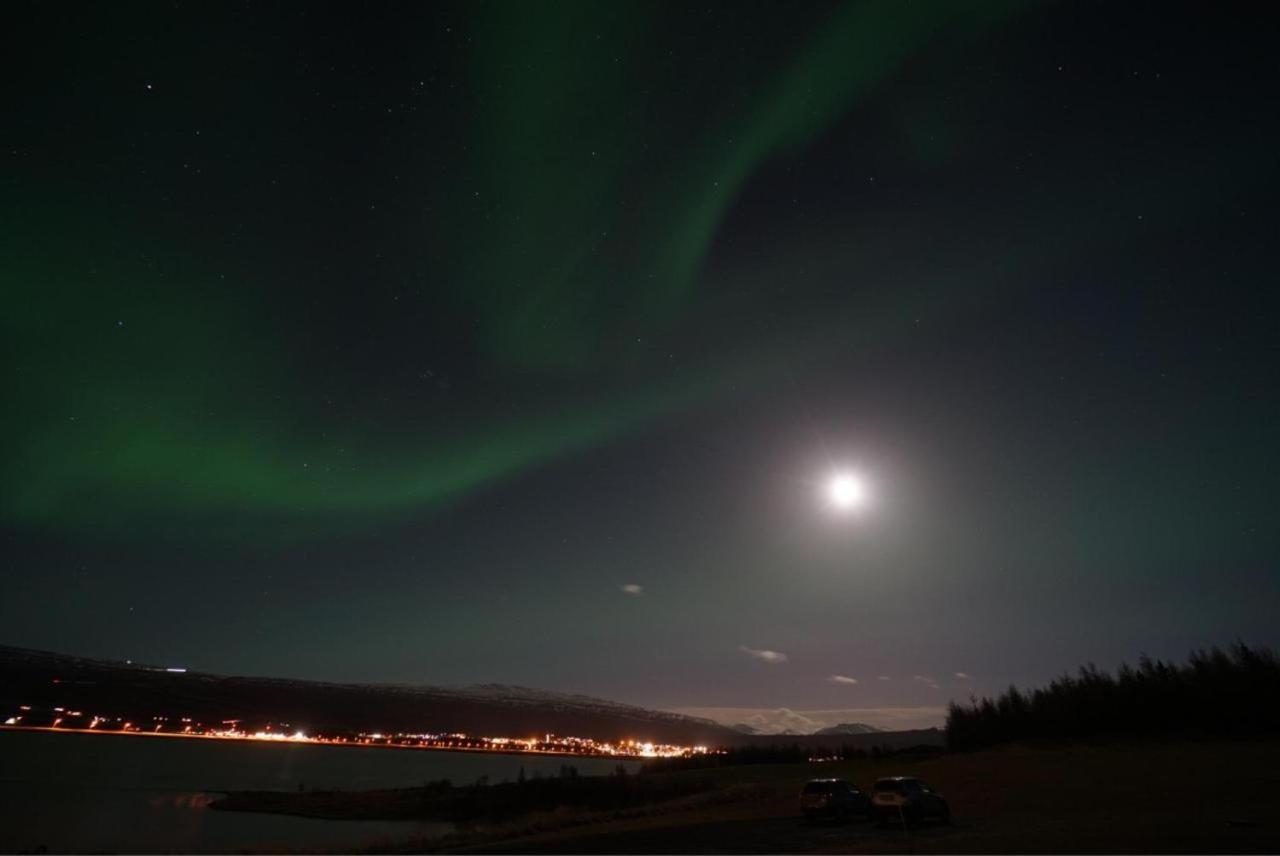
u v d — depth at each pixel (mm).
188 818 69438
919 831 25203
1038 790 34938
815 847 22094
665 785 61531
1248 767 35688
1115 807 28188
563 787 67938
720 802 43438
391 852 28547
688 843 24562
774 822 30984
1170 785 32469
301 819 69375
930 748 72438
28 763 122875
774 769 66062
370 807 74375
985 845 19891
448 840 32875
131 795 88500
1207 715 50031
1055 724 56094
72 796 84938
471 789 77625
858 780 47562
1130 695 54844
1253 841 18422
